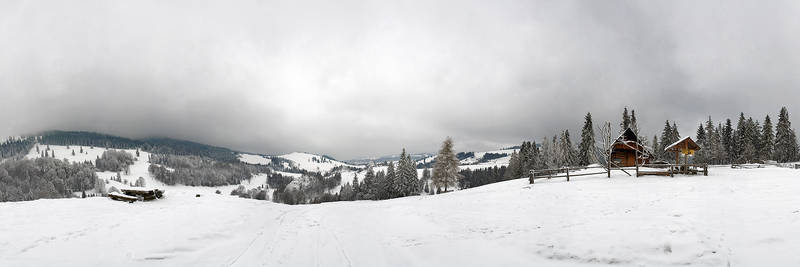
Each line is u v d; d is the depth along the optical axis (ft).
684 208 39.17
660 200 46.83
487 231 38.96
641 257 26.37
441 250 33.37
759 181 56.54
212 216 49.57
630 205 45.65
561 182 78.95
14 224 38.78
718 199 42.93
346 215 58.08
